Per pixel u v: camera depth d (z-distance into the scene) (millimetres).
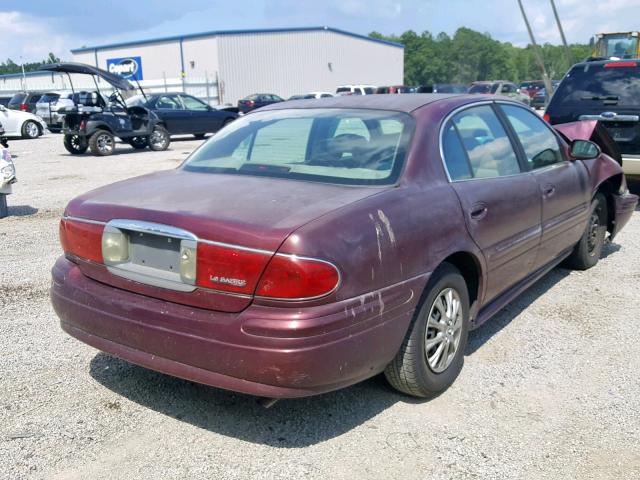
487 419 3297
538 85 48438
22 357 4035
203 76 48219
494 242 3816
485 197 3732
